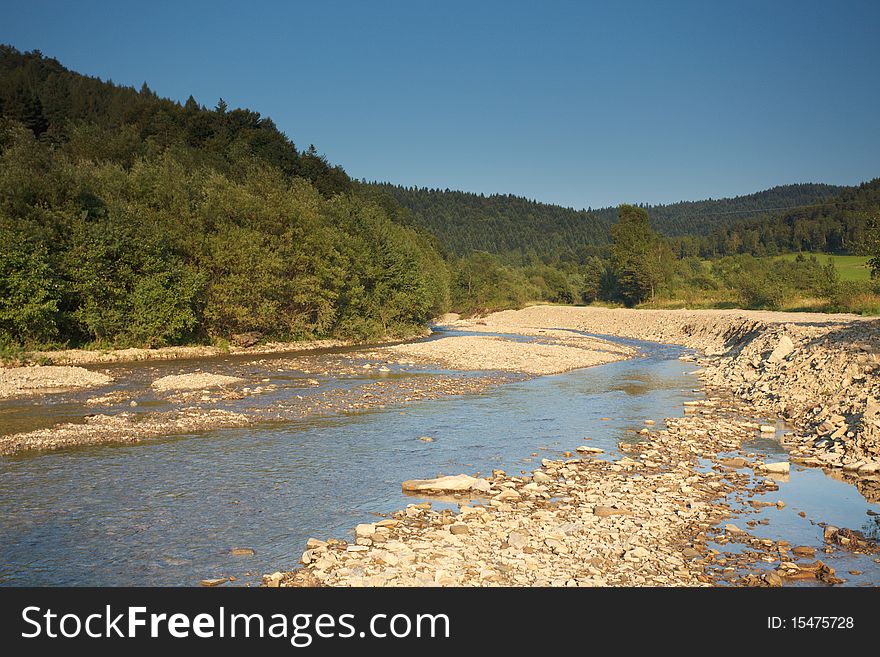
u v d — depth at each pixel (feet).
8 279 123.75
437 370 129.29
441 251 438.40
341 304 192.85
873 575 36.63
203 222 164.04
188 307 151.74
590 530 42.55
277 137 354.33
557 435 72.13
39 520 45.01
